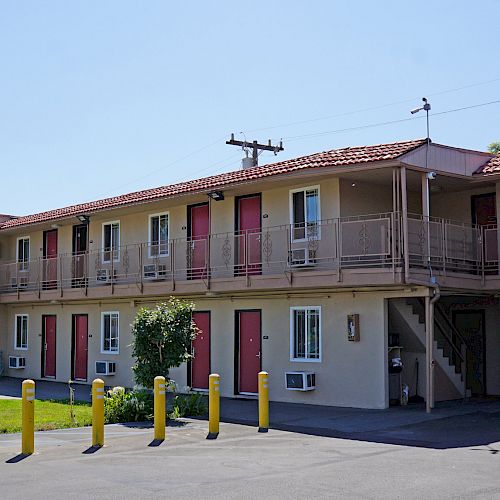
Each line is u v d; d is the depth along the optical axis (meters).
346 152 19.09
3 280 29.92
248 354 20.58
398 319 18.00
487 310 20.64
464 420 15.50
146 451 11.94
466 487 8.92
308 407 18.09
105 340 25.53
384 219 16.91
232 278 19.78
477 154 18.89
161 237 23.78
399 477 9.54
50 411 17.20
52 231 28.89
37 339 28.61
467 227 18.48
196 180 24.23
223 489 8.91
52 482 9.44
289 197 19.73
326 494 8.58
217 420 13.91
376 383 17.56
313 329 19.03
